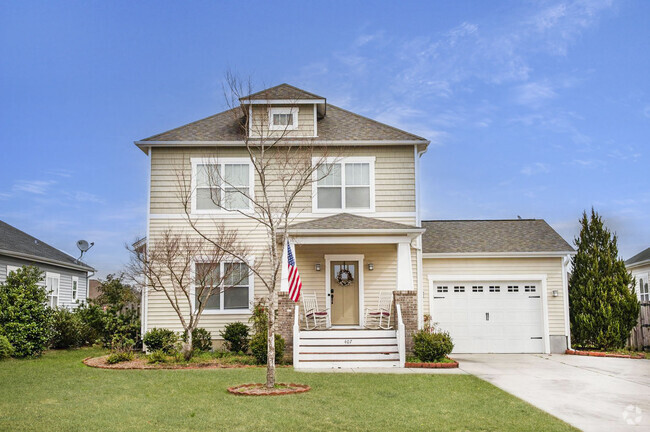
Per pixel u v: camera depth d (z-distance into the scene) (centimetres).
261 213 2002
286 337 1752
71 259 3188
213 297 1989
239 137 2052
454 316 2134
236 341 1905
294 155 1945
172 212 2014
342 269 2050
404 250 1856
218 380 1355
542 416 1024
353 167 2064
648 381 1432
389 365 1675
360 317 2017
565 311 2131
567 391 1284
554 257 2155
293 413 1017
